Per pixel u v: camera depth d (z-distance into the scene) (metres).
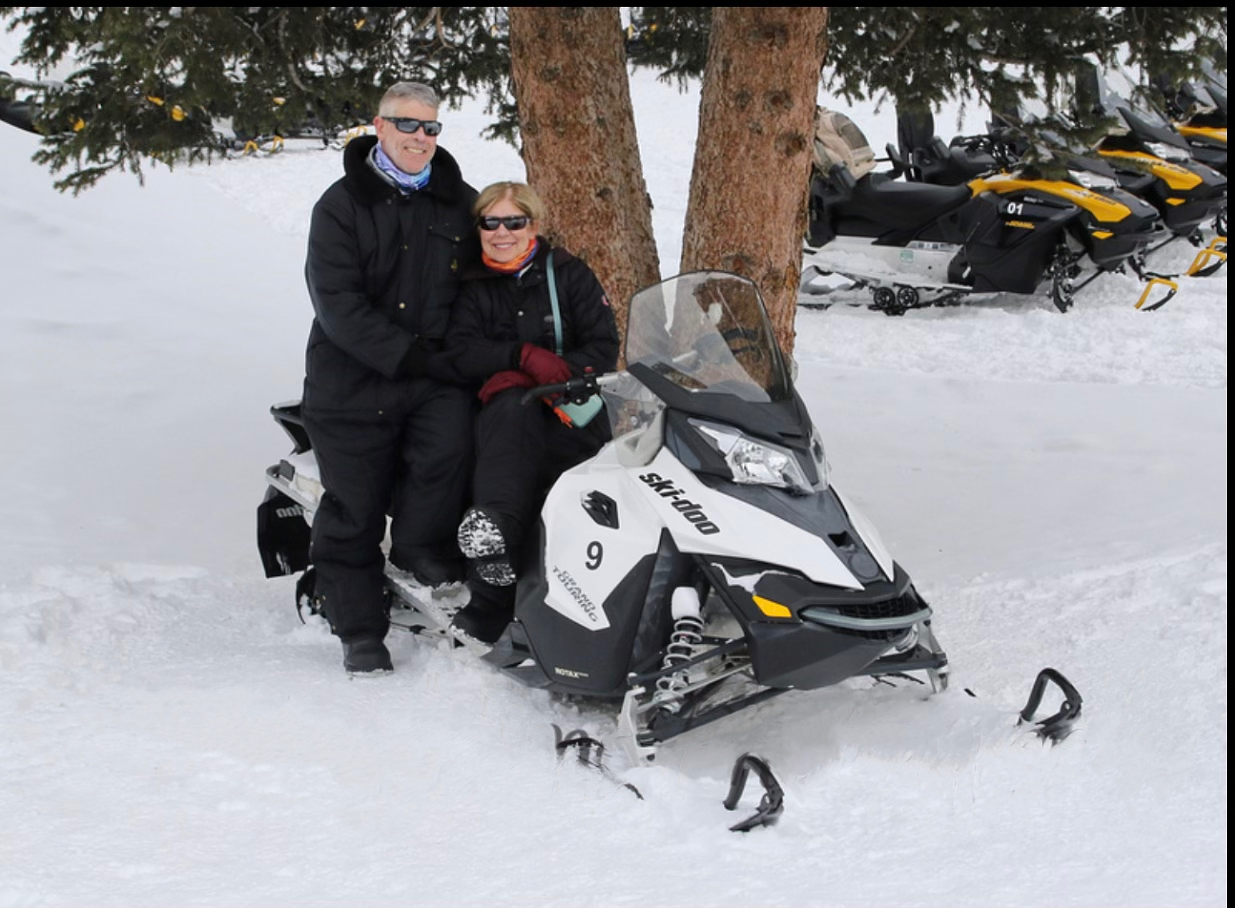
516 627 3.97
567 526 3.77
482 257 4.25
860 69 6.79
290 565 4.94
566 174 5.80
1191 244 13.86
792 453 3.49
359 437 4.30
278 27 5.70
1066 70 5.98
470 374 4.14
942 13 5.89
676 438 3.63
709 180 5.64
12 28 5.91
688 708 3.57
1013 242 11.73
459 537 3.95
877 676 3.99
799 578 3.35
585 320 4.27
